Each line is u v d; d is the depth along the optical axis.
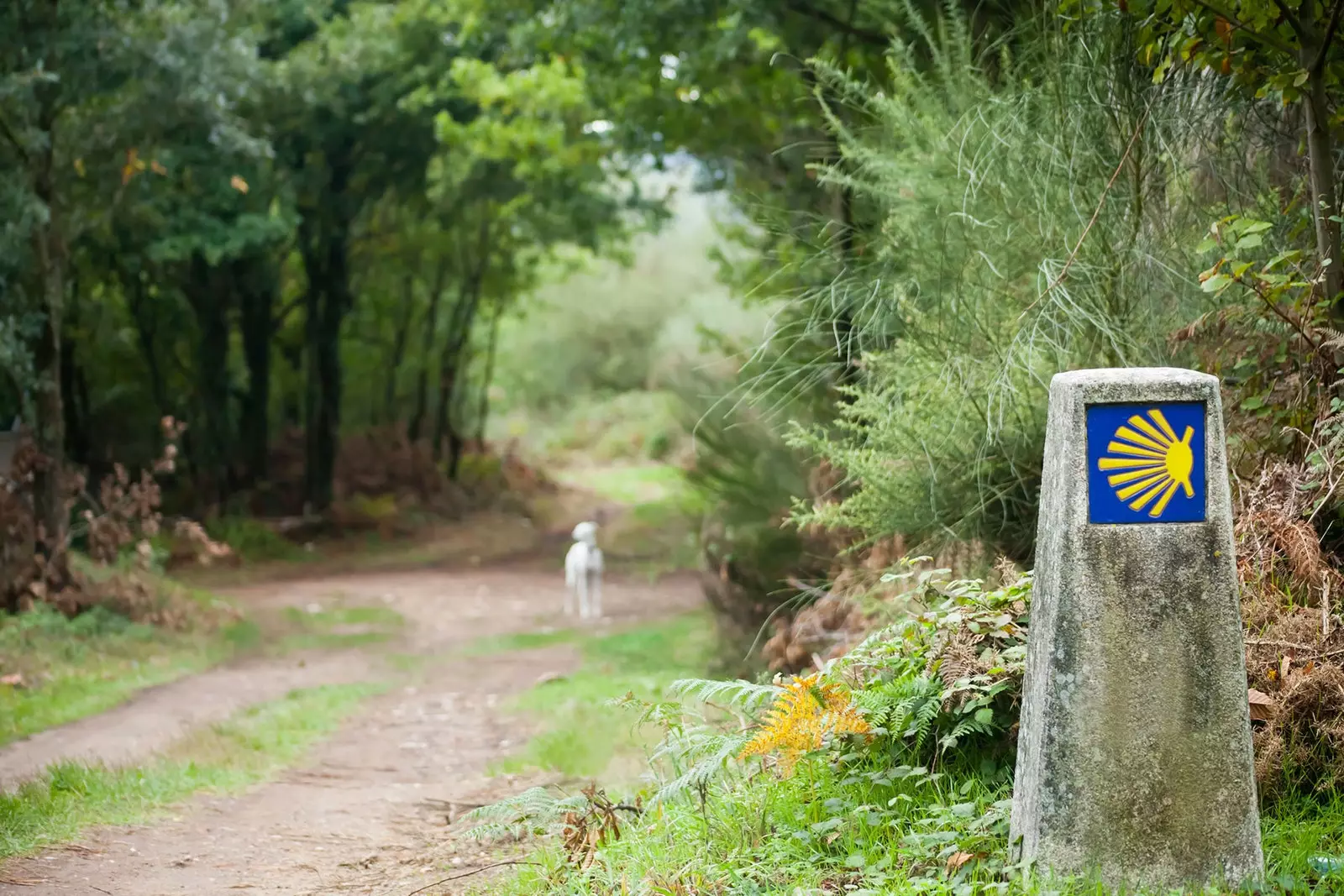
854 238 7.23
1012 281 6.31
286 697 13.22
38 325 15.84
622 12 15.08
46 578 16.41
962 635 5.03
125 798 7.68
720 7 14.38
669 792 4.98
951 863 4.05
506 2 18.28
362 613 22.05
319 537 33.62
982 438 6.23
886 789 4.75
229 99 18.53
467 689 14.37
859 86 7.36
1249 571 4.88
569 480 53.81
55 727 10.80
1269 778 4.46
